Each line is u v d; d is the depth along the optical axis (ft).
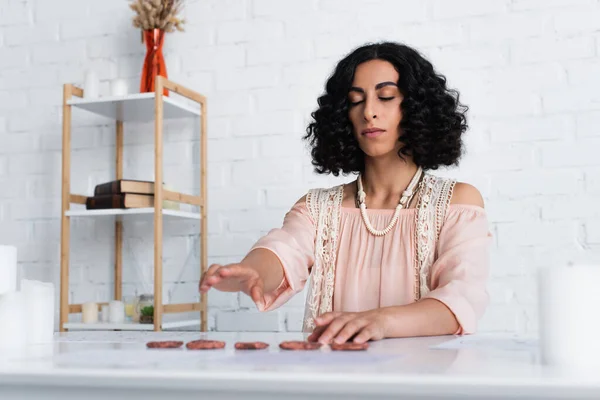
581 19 8.09
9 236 9.95
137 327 8.37
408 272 5.05
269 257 4.71
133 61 9.70
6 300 3.15
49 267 9.80
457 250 4.77
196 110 9.04
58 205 9.83
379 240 5.23
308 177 8.91
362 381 1.93
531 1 8.25
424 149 5.25
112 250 9.61
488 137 8.29
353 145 5.57
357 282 5.18
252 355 2.63
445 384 1.89
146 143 9.58
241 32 9.23
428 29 8.56
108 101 8.54
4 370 2.27
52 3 10.02
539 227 8.07
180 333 4.41
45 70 9.98
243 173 9.11
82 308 8.85
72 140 9.83
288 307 8.83
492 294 8.14
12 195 9.97
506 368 2.19
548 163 8.10
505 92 8.28
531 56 8.22
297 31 9.04
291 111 9.00
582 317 2.25
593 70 8.03
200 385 2.05
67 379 2.17
